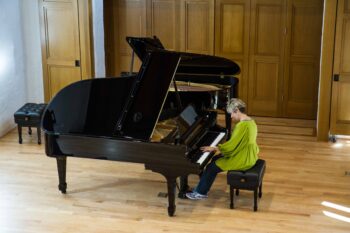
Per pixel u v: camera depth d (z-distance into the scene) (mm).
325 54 7309
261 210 5270
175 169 4883
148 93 4945
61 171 5566
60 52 8391
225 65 6781
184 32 9008
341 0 7109
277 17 8586
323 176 6215
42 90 8625
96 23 8672
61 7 8203
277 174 6270
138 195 5629
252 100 8977
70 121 5273
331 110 7477
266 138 7727
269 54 8750
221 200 5500
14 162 6641
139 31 9195
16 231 4828
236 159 5180
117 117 5250
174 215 5148
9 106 8000
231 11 8742
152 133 4922
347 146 7363
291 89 8789
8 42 7891
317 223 5004
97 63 8789
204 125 5680
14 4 8055
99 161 6664
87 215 5152
